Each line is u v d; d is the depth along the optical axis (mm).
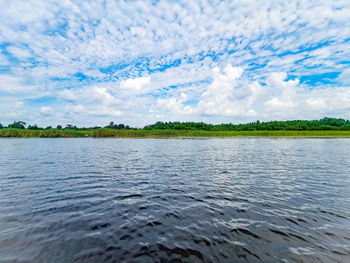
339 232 5086
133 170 12961
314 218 5871
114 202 7180
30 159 17500
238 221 5695
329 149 27188
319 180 10430
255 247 4453
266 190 8656
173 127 104000
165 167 14078
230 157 19484
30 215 6027
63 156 19656
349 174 11852
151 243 4594
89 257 4082
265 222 5629
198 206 6816
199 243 4602
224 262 3959
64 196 7805
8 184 9477
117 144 37906
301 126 88375
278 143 39625
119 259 4027
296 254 4203
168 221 5688
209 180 10414
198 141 47812
